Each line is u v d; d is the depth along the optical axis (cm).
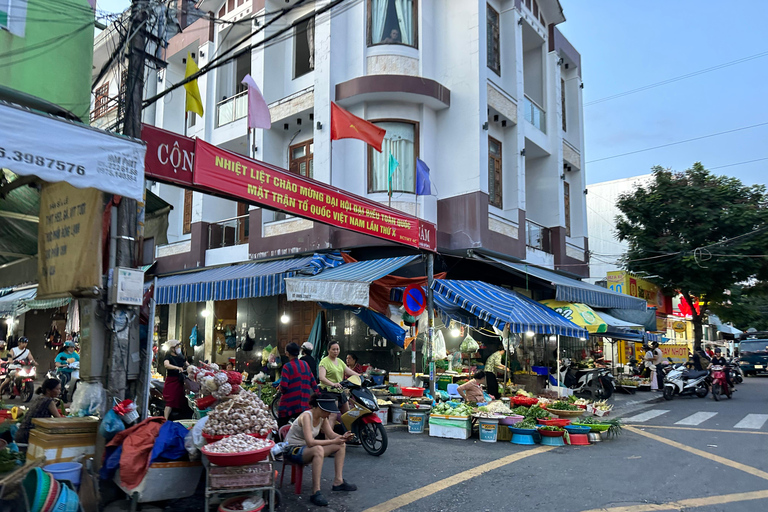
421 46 1452
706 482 646
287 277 1153
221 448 475
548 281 1377
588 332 1346
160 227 641
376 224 955
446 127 1462
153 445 507
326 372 862
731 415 1275
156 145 599
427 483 629
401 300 1218
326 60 1420
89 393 546
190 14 707
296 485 586
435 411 955
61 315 1956
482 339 1630
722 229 2220
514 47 1641
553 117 1902
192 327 1828
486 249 1391
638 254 2375
